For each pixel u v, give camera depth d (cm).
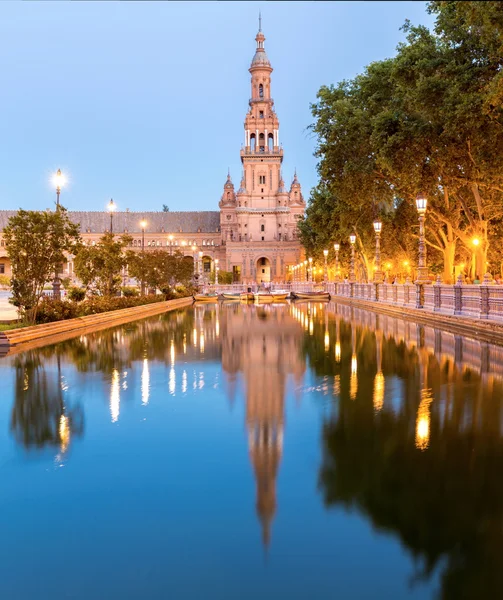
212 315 3675
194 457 678
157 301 4875
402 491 558
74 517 520
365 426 791
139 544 470
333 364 1357
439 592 397
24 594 404
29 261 2325
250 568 431
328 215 6181
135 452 702
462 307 2417
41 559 451
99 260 3531
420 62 2447
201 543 470
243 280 13938
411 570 424
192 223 16688
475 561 433
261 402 962
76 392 1073
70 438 765
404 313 3275
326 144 3841
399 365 1310
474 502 530
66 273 9369
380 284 4169
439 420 809
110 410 925
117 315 3325
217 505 539
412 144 2809
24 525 507
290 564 435
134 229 16500
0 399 1014
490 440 711
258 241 13975
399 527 487
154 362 1462
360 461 646
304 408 909
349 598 392
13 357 1591
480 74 2272
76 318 2655
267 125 14425
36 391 1086
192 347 1789
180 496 562
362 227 5266
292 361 1430
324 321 2869
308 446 708
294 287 9775
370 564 432
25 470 643
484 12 1388
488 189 3500
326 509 525
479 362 1334
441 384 1068
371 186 3753
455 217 3903
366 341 1842
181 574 426
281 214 14238
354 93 3912
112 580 421
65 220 2364
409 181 3052
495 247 4850
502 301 1989
